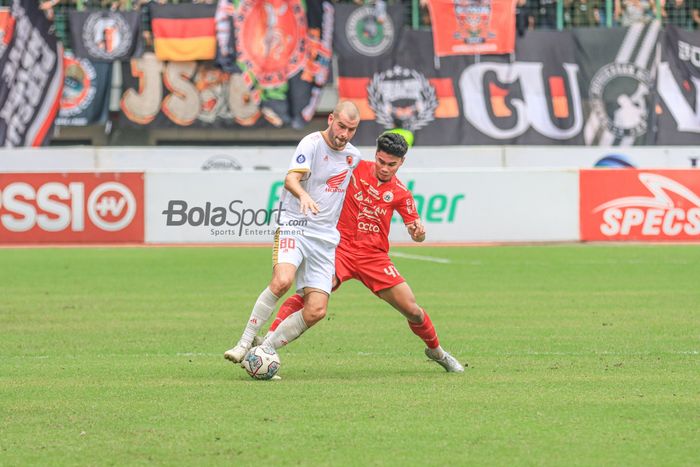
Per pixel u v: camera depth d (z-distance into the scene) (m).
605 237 68.44
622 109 84.31
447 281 48.00
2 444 17.86
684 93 84.50
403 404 21.09
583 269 52.94
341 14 82.00
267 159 83.00
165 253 63.09
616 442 17.88
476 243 68.56
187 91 83.06
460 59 83.88
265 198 66.12
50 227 67.94
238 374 25.02
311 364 26.72
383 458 16.86
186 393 22.36
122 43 81.06
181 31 81.69
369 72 83.12
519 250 64.19
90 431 18.78
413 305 24.39
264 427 19.02
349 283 48.59
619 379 24.12
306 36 81.69
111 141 89.31
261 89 81.62
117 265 55.94
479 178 68.38
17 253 63.16
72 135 89.19
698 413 20.22
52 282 48.19
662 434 18.44
